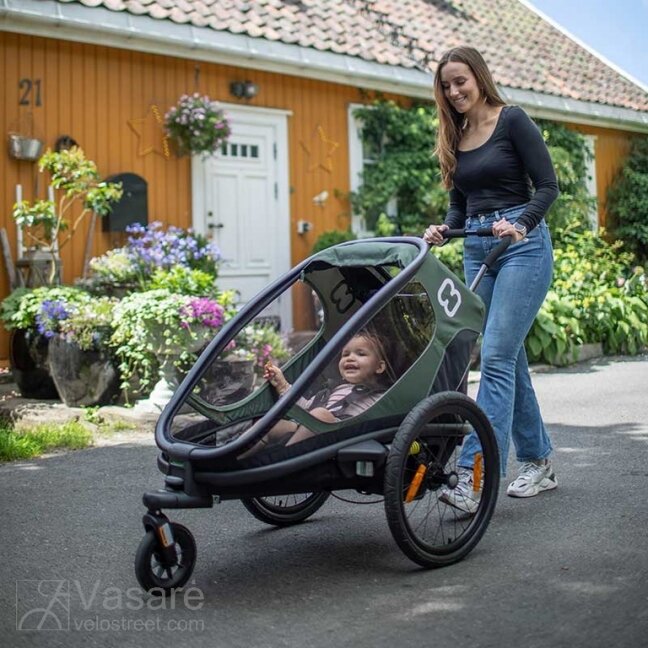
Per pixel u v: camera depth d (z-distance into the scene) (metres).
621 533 3.76
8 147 8.89
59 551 3.81
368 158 12.22
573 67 15.85
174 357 6.76
